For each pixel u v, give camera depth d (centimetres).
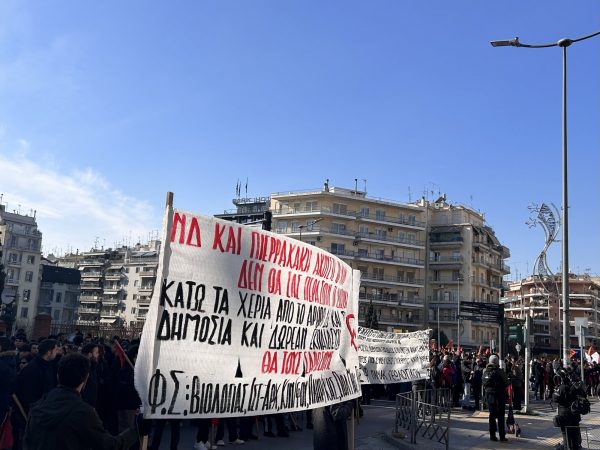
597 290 11431
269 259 497
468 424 1536
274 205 8462
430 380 1745
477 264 8481
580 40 1886
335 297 648
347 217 8125
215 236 432
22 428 737
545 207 4634
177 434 880
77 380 375
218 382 424
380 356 1328
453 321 8150
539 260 4978
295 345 536
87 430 357
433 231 8644
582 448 1141
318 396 573
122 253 11212
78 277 9994
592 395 3042
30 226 9119
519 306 10994
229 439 1091
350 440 701
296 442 1123
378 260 8144
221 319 434
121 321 9288
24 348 997
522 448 1174
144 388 364
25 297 8919
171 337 389
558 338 9812
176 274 396
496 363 1293
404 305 8206
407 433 1241
